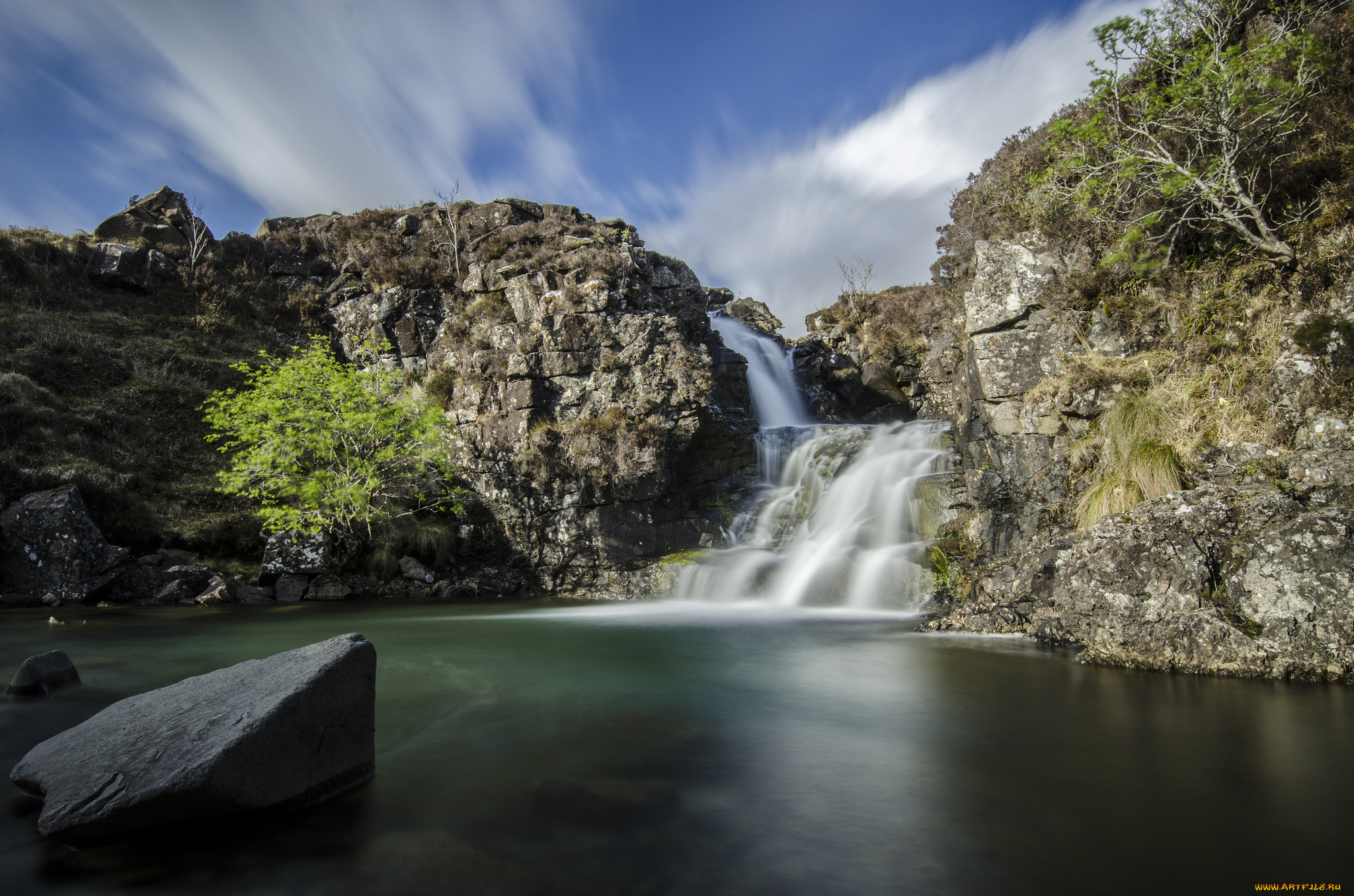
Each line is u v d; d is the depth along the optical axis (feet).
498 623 41.37
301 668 16.34
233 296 87.51
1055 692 23.77
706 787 16.22
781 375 92.48
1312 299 33.24
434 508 61.93
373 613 46.19
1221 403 33.83
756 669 28.43
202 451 68.39
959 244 62.85
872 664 28.99
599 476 55.62
